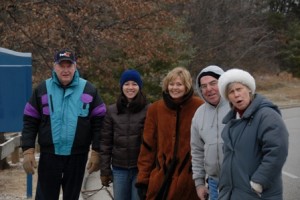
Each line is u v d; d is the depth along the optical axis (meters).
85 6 13.95
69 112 5.04
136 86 5.16
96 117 5.23
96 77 16.17
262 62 40.31
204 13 27.86
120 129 5.18
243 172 3.76
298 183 8.72
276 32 48.38
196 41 26.33
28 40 13.44
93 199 7.43
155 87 18.77
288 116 23.66
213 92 4.51
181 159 4.80
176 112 4.83
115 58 17.22
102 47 15.47
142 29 15.41
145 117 5.18
